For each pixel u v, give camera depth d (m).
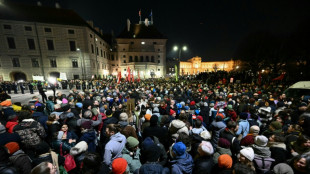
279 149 2.49
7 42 28.17
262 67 28.39
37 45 30.09
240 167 1.71
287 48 22.92
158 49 52.53
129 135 3.21
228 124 3.19
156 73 51.31
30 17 29.20
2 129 2.72
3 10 27.70
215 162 2.41
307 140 2.33
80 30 32.94
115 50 54.09
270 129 3.29
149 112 5.05
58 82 22.28
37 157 2.22
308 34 19.56
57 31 31.16
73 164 2.42
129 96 9.27
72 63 33.06
